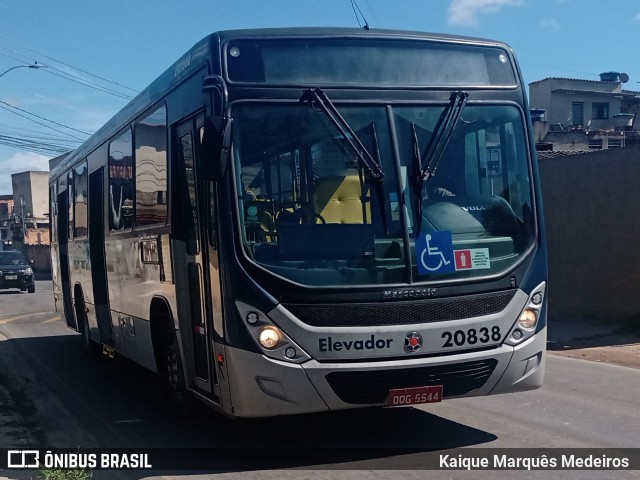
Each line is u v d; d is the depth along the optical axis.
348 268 5.49
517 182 6.17
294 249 5.51
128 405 8.43
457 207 5.90
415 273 5.60
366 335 5.41
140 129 8.00
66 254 13.05
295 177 5.64
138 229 8.04
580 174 15.21
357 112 5.79
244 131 5.61
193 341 6.53
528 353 5.92
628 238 14.12
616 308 14.45
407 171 5.78
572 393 8.65
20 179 68.38
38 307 22.94
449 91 6.06
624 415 7.54
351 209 5.64
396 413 7.56
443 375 5.60
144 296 7.88
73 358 12.08
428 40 6.15
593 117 45.12
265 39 5.81
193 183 6.26
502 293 5.83
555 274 15.95
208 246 5.84
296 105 5.72
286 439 6.68
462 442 6.50
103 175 9.86
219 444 6.61
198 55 6.15
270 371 5.35
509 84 6.33
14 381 10.09
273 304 5.37
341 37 5.94
